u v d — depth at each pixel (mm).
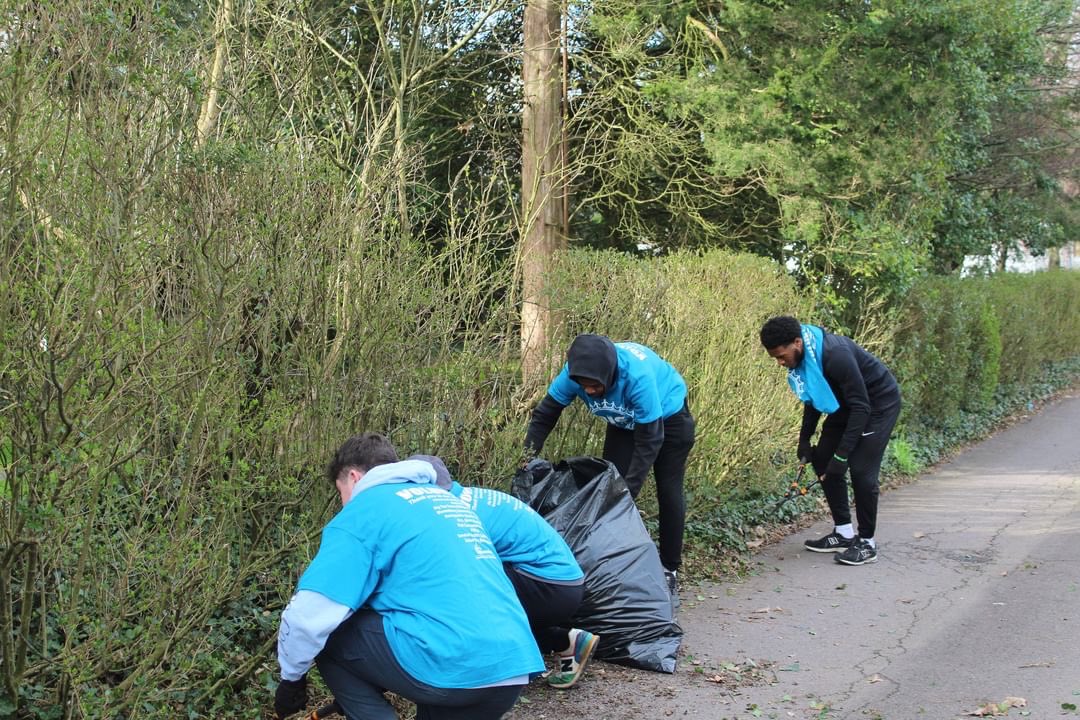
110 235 3352
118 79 3721
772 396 7980
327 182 4457
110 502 3506
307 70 6234
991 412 14562
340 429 4363
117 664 3621
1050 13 18359
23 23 3287
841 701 4508
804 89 10680
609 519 4934
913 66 11352
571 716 4270
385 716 3201
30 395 3156
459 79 10734
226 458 3820
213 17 5723
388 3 9367
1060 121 20109
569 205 12195
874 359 6820
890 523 8188
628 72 11727
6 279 3109
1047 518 8289
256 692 4105
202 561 3506
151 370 3520
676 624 5016
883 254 10602
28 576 3240
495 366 5266
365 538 3049
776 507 7508
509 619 3102
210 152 3898
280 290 4227
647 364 5371
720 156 10859
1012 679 4758
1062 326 19484
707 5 11625
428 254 5352
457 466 5055
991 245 19797
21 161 3232
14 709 3361
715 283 7930
